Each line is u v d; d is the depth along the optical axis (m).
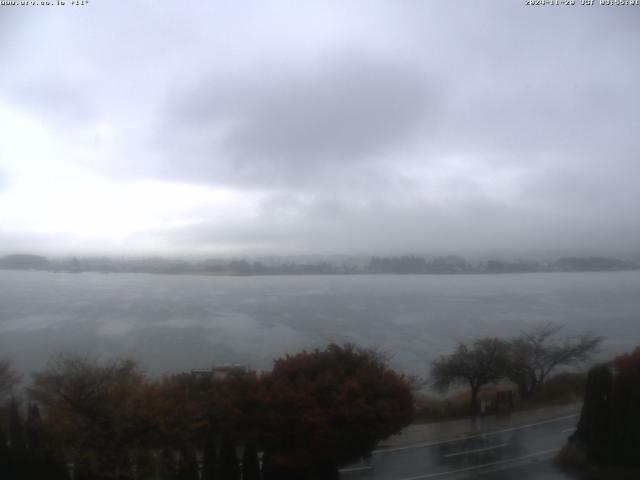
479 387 27.47
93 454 14.87
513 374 27.17
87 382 16.30
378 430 14.60
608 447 16.34
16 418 15.33
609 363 18.05
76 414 15.49
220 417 14.85
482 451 18.17
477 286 132.25
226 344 51.41
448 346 50.38
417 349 49.03
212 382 17.09
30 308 79.69
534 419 21.86
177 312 76.88
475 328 62.03
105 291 110.25
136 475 15.07
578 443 17.17
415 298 100.94
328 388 15.03
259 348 50.00
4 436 15.05
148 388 16.31
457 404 24.62
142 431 15.16
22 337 54.84
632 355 17.53
